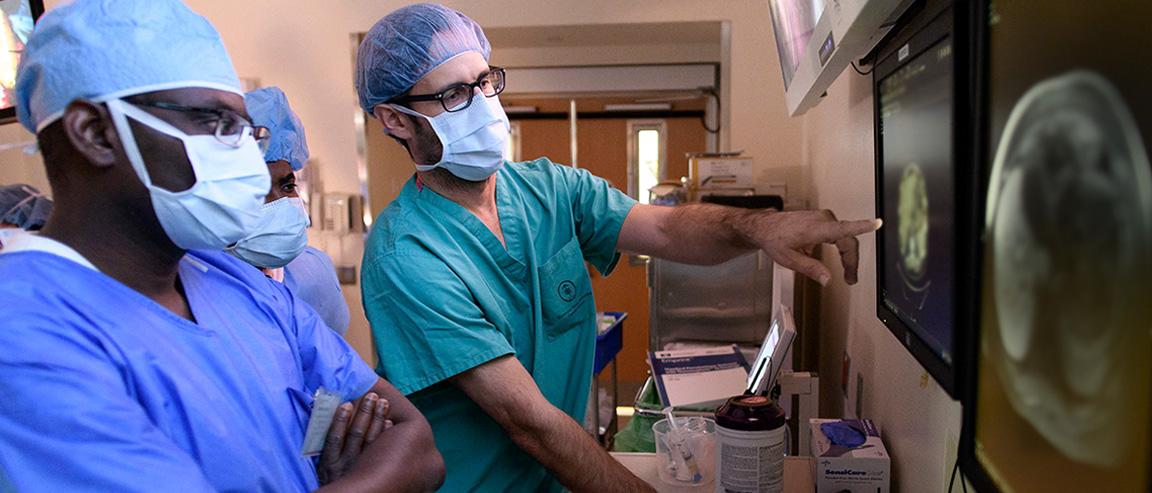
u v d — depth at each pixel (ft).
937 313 2.83
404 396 3.79
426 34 4.28
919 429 4.16
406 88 4.36
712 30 11.12
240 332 3.06
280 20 11.03
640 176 13.43
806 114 9.88
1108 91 1.49
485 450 4.40
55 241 2.59
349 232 11.31
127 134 2.53
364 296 4.32
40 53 2.57
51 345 2.33
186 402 2.60
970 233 2.43
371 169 11.29
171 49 2.61
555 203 4.89
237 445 2.71
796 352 7.83
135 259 2.70
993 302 2.29
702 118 13.16
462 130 4.36
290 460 3.01
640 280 14.49
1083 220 1.64
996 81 2.19
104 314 2.52
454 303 4.05
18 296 2.38
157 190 2.59
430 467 3.34
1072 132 1.68
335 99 11.07
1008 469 2.22
